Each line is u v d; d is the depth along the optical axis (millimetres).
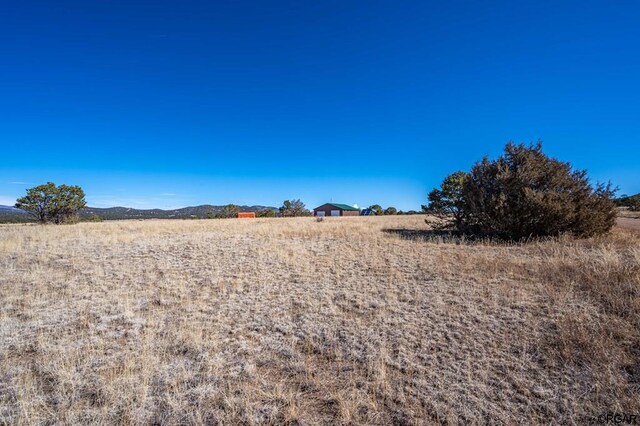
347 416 3004
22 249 10281
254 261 8953
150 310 5617
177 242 11984
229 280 7285
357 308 5660
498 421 2959
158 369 3766
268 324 5055
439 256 9086
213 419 3016
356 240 12445
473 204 12781
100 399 3262
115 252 10031
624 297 5254
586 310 4973
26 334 4641
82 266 8328
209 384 3496
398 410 3125
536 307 5230
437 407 3131
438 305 5578
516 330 4574
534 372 3643
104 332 4746
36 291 6418
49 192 23562
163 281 7191
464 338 4438
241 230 16422
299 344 4461
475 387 3422
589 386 3367
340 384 3547
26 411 2996
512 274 6953
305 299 6078
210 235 14195
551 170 11750
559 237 10938
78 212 25312
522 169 11938
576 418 2957
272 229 16734
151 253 9938
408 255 9359
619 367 3633
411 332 4684
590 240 10453
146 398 3270
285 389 3459
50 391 3408
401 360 3977
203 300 6102
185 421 2990
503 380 3521
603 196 11609
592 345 4027
